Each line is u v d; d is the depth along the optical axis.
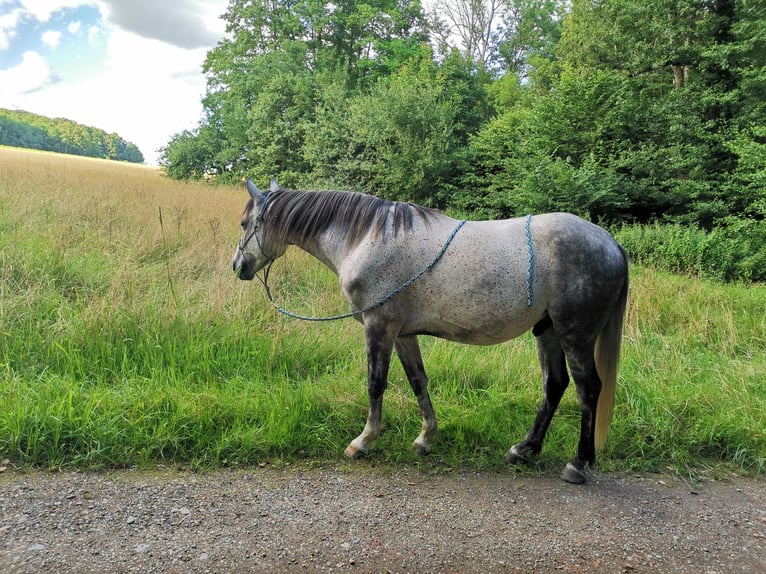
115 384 3.95
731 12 12.99
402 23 28.55
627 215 12.48
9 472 2.88
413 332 3.34
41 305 4.91
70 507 2.59
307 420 3.61
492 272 3.01
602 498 3.01
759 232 9.71
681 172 12.88
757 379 4.58
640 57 13.98
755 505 3.02
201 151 26.23
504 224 3.19
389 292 3.20
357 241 3.33
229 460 3.18
